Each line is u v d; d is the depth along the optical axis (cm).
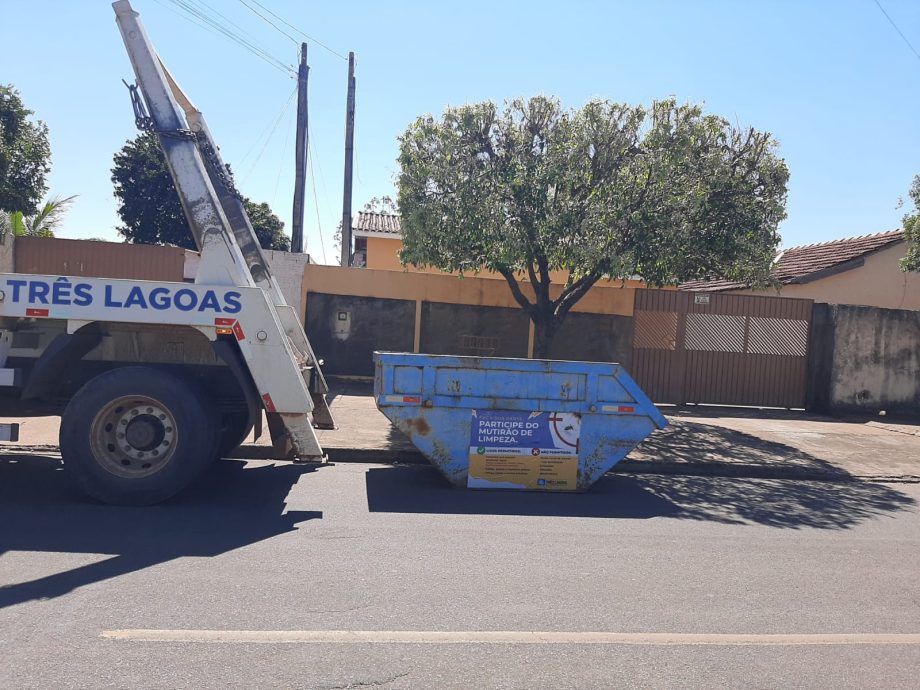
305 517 681
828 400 1522
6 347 714
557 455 843
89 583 495
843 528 733
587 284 1253
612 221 1109
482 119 1156
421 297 1572
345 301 1568
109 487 686
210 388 763
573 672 399
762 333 1570
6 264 1547
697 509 789
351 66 1972
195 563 543
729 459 1031
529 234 1141
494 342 1584
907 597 541
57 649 399
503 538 643
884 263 1836
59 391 760
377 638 429
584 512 753
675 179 1131
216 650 405
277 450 771
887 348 1535
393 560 569
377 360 856
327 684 373
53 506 680
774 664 421
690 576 565
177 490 694
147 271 1627
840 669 419
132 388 687
